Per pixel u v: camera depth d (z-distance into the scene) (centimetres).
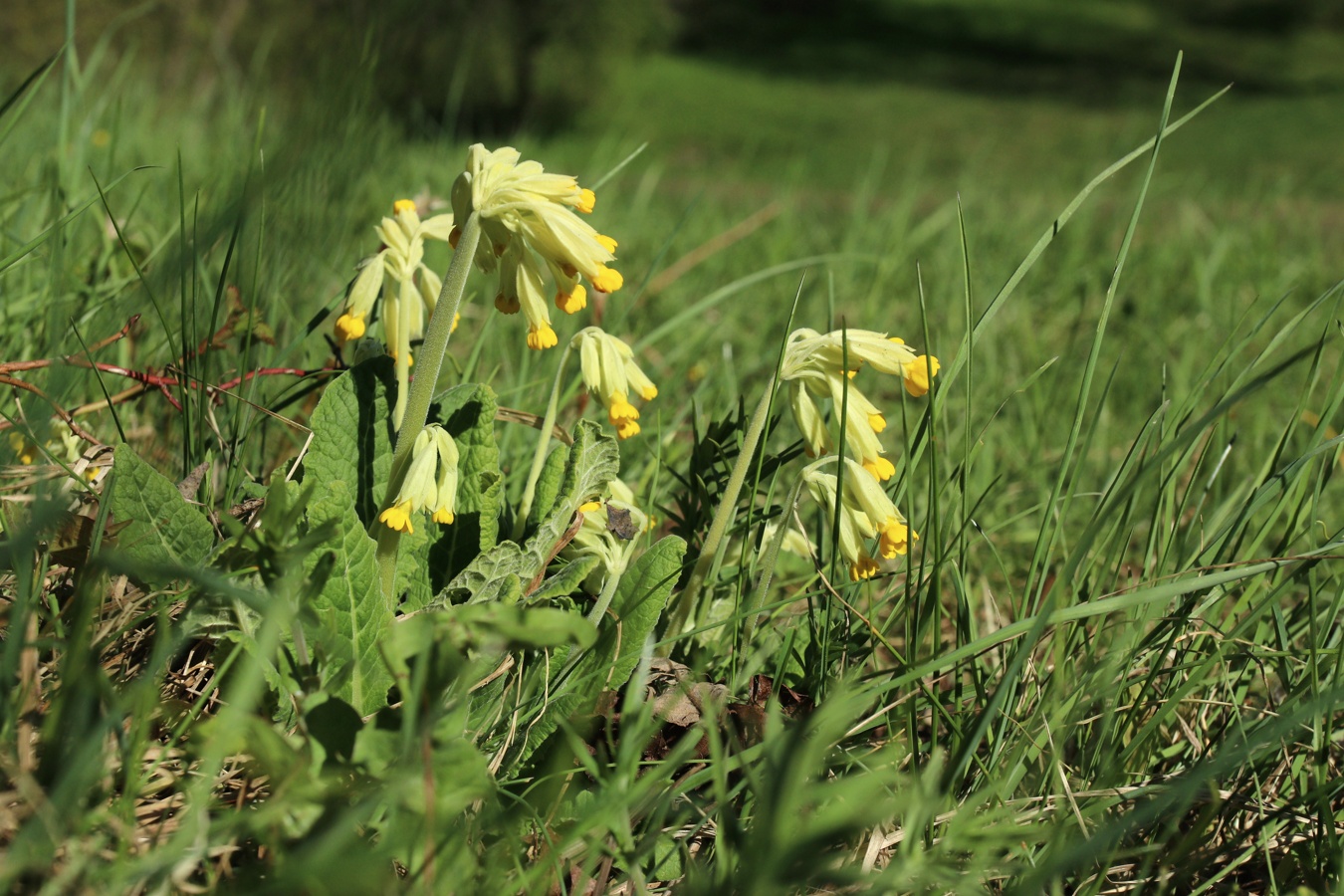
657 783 46
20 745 43
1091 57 770
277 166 52
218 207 51
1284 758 49
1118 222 153
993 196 178
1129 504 51
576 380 58
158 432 55
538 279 48
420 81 94
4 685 43
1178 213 186
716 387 70
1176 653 51
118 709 41
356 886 41
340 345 53
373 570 46
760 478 52
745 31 852
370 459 50
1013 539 62
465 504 50
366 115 56
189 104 125
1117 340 96
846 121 588
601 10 477
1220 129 518
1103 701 49
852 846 46
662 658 49
